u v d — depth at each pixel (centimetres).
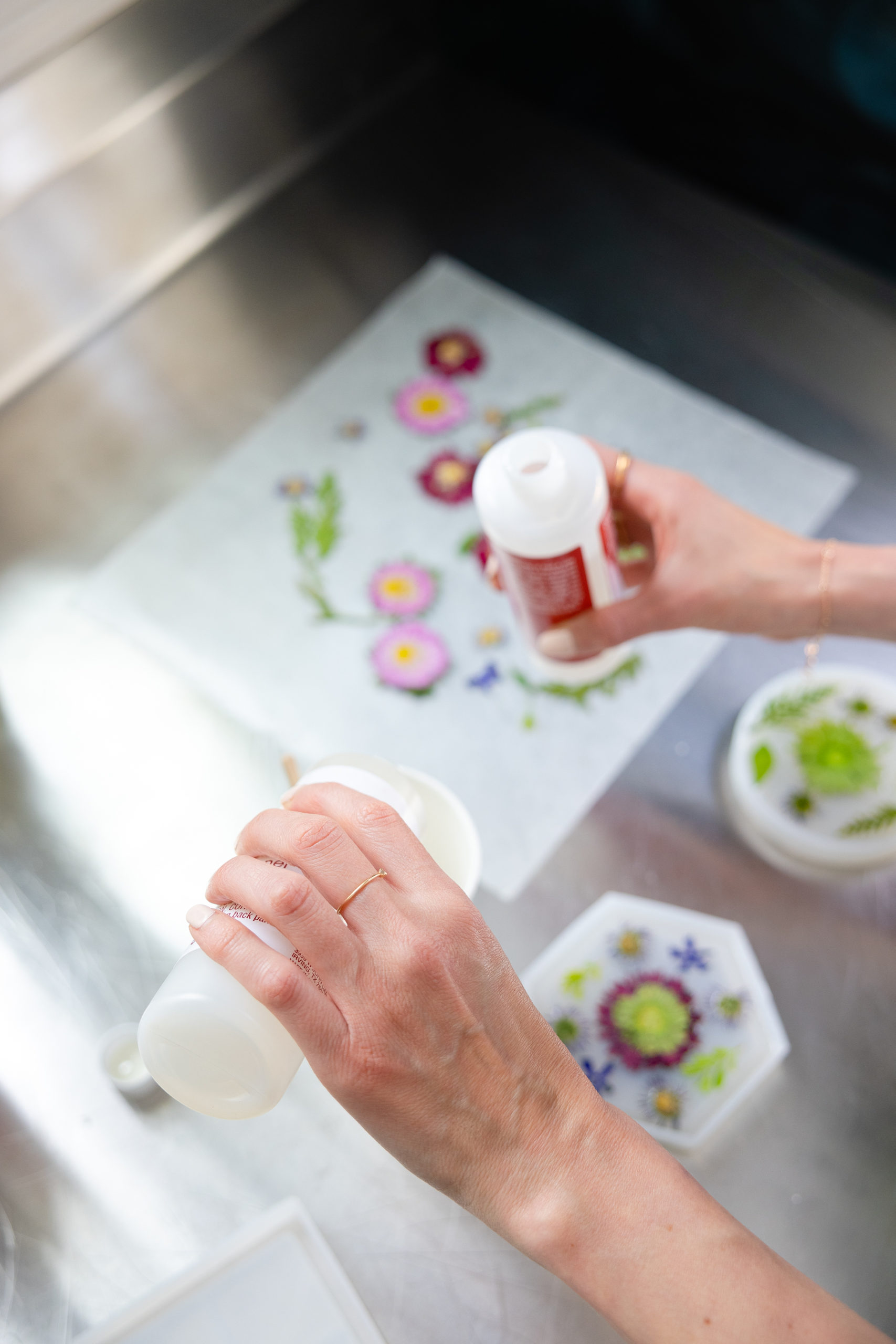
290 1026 53
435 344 86
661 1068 67
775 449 81
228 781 74
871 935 69
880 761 71
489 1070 54
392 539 80
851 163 88
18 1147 66
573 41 92
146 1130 66
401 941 53
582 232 89
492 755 74
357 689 76
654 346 85
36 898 71
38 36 76
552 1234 54
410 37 93
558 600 66
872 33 81
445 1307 63
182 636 78
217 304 88
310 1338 61
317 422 84
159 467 83
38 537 81
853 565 67
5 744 75
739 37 85
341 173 92
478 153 93
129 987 69
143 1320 61
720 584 67
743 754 72
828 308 86
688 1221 54
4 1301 63
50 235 83
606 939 69
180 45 81
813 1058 67
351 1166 65
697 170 95
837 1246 63
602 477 63
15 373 86
